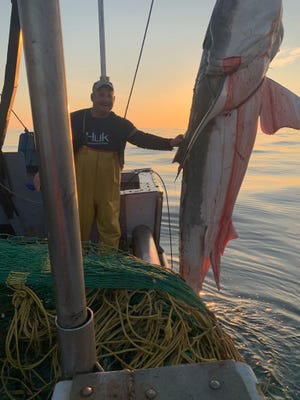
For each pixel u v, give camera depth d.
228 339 2.36
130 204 4.72
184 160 2.80
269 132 2.85
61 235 1.37
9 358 2.09
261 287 5.63
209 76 2.71
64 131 1.28
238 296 5.33
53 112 1.24
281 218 10.05
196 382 1.42
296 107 2.74
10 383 2.16
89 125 3.90
